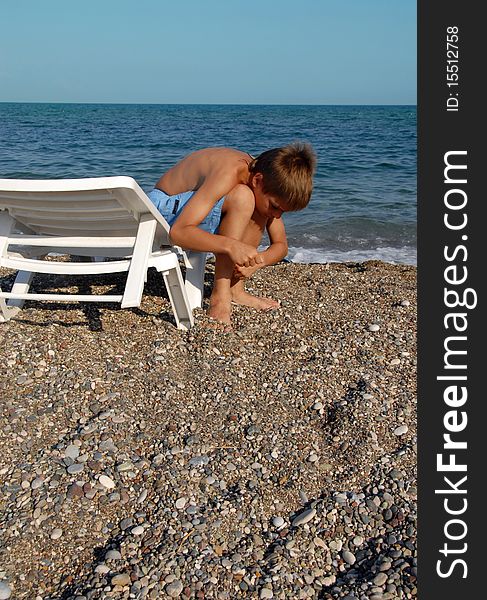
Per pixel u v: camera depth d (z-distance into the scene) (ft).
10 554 6.51
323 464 8.08
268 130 105.50
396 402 9.22
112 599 6.03
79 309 11.44
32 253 11.19
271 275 14.44
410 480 7.83
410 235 25.88
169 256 9.91
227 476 7.79
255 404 9.09
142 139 81.56
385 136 90.68
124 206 9.22
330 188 38.91
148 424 8.56
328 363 10.09
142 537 6.80
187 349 10.22
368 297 13.01
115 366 9.59
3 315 10.71
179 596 6.15
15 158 56.08
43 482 7.43
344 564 6.72
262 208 10.36
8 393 8.80
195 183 10.78
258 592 6.26
